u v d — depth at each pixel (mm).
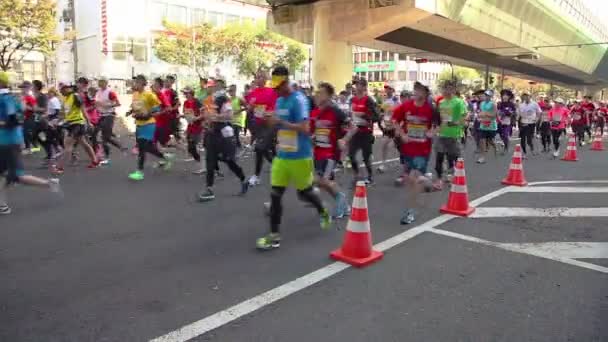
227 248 5328
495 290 4305
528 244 5609
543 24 32906
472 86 78500
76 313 3779
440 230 6113
